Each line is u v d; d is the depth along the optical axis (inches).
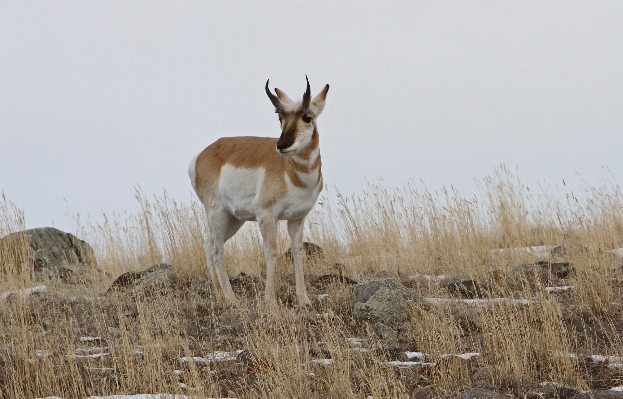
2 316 1272.1
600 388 909.2
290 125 1333.7
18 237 1744.6
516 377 928.9
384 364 975.6
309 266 1643.7
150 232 1817.2
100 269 1825.8
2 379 968.3
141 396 895.1
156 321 1213.1
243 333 1205.1
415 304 1253.7
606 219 1857.8
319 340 1163.9
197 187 1552.7
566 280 1434.5
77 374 968.3
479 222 1843.0
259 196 1407.5
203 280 1533.0
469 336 1143.0
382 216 1774.1
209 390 918.4
